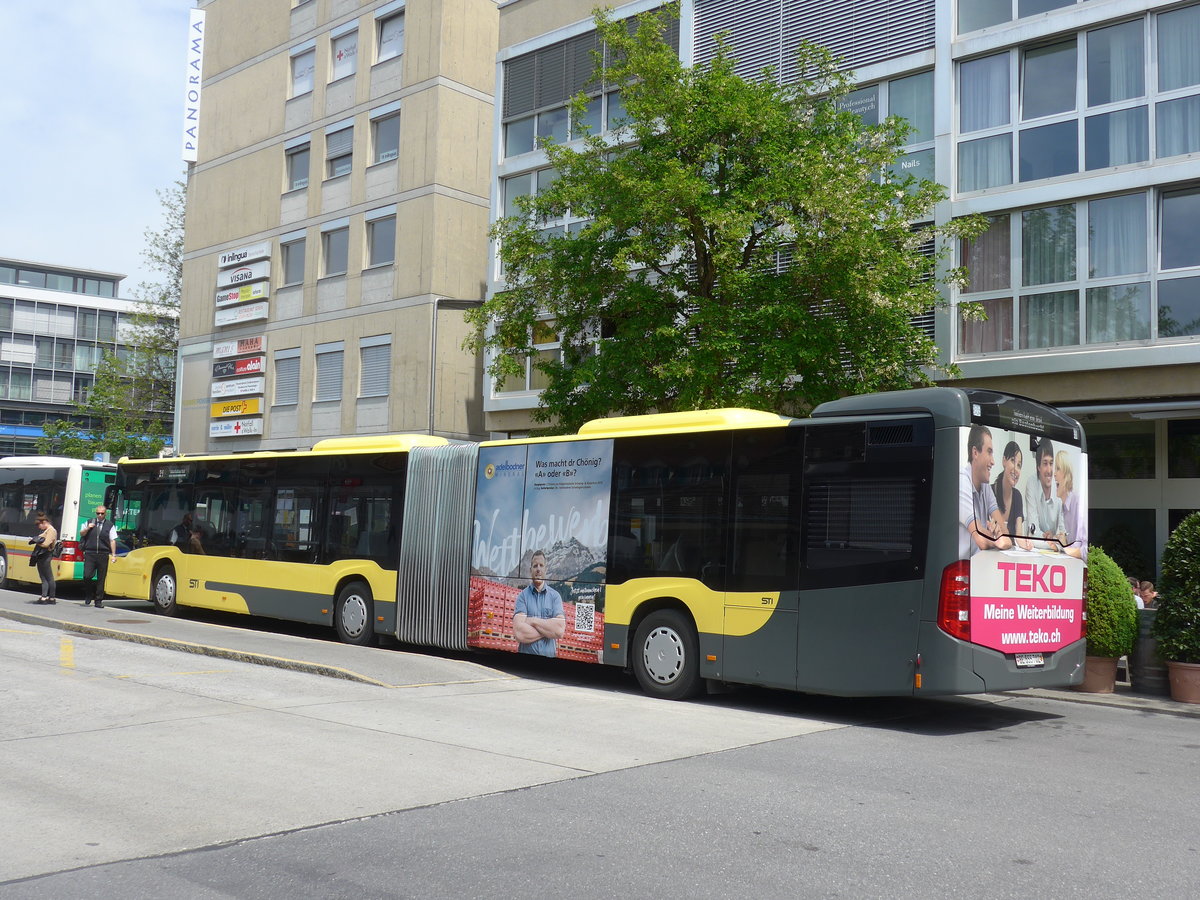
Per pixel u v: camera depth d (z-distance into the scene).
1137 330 16.81
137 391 43.00
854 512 10.50
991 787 7.45
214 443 35.44
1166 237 16.80
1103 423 18.06
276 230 33.97
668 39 23.97
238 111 35.91
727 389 15.19
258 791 6.71
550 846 5.66
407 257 30.00
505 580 13.73
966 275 16.25
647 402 16.58
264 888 4.93
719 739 9.05
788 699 12.20
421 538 14.95
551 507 13.32
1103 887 5.18
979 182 18.77
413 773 7.28
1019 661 10.41
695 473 11.85
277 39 34.72
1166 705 12.10
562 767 7.60
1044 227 17.92
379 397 30.36
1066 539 11.25
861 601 10.31
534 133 27.03
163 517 19.38
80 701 9.78
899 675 9.99
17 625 16.23
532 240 17.58
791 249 16.55
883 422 10.45
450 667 12.81
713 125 15.88
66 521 22.58
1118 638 12.79
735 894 4.95
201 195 37.06
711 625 11.41
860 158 16.17
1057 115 17.91
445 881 5.07
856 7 20.56
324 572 16.22
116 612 18.30
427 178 29.69
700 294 16.44
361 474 16.03
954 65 19.14
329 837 5.76
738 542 11.34
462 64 30.33
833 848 5.74
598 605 12.55
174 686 10.77
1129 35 17.30
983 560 10.04
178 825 5.94
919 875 5.29
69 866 5.21
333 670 11.82
